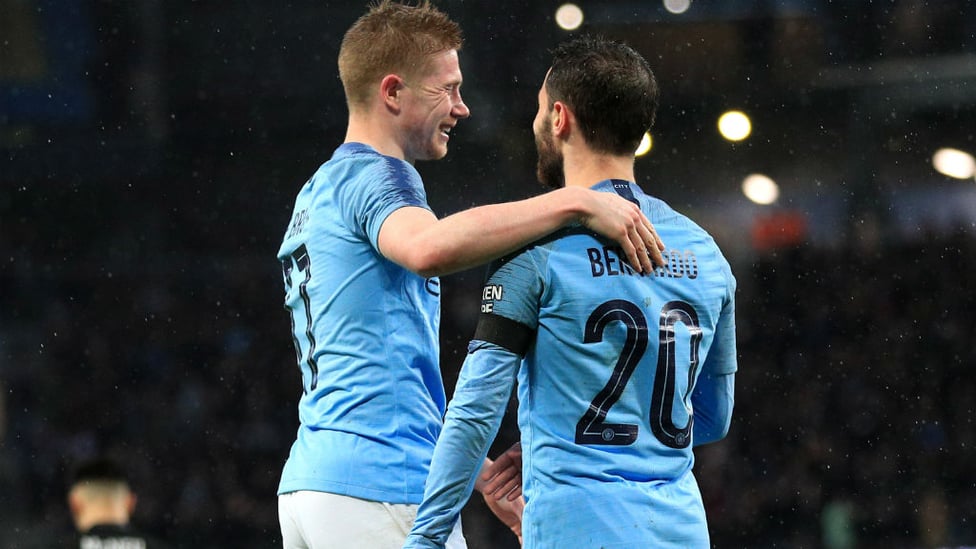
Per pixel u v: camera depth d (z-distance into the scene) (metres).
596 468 6.92
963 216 49.91
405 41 8.48
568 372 6.99
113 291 51.84
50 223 52.03
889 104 50.34
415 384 8.11
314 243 8.23
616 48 7.47
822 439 45.47
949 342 47.75
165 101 50.00
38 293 51.91
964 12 48.53
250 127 50.78
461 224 7.03
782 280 50.44
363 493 7.79
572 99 7.38
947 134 50.22
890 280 49.69
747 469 43.94
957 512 42.66
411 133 8.61
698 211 51.91
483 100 48.72
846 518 41.97
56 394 49.84
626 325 7.00
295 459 8.15
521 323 7.02
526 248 7.08
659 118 51.16
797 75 49.88
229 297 51.81
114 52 49.25
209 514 45.72
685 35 48.88
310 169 52.03
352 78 8.58
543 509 6.98
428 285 8.41
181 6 48.75
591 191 7.08
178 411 49.06
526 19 47.84
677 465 7.17
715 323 7.49
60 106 49.56
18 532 45.31
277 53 49.50
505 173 49.41
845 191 51.06
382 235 7.60
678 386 7.17
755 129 51.06
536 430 7.10
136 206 52.44
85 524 13.78
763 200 51.16
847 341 48.62
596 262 7.04
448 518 7.03
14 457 47.84
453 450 6.98
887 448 44.91
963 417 45.72
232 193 52.25
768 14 48.47
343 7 48.97
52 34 48.62
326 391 8.07
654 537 6.89
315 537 7.88
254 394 49.56
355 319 8.02
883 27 48.91
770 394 47.38
